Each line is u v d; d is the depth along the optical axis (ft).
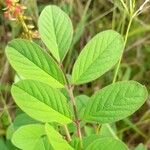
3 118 0.99
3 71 1.16
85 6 1.26
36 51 0.48
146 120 1.15
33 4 1.14
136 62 1.30
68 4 1.22
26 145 0.53
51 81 0.49
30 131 0.53
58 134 0.43
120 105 0.46
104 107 0.47
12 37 1.14
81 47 1.25
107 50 0.49
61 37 0.51
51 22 0.51
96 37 0.49
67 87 0.50
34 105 0.45
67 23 0.51
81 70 0.50
